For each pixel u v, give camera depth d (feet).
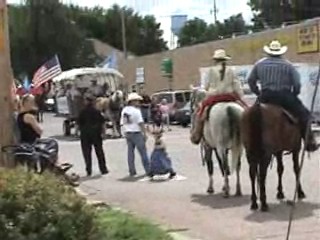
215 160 62.34
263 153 36.78
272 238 30.71
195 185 49.19
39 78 118.83
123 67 207.21
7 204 20.72
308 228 32.40
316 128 79.66
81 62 273.95
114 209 36.96
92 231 22.34
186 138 93.91
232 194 43.96
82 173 60.49
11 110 36.37
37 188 21.63
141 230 30.48
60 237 21.01
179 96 127.03
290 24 130.72
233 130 40.83
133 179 54.90
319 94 87.81
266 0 218.38
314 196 41.22
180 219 36.29
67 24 270.87
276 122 36.58
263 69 37.68
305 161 57.41
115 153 77.56
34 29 266.57
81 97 103.71
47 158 40.29
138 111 57.26
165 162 54.34
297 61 114.52
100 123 59.16
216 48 146.61
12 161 36.81
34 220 20.75
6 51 35.06
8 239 20.30
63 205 21.62
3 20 34.50
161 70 177.99
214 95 42.52
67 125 108.78
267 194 42.39
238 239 30.86
